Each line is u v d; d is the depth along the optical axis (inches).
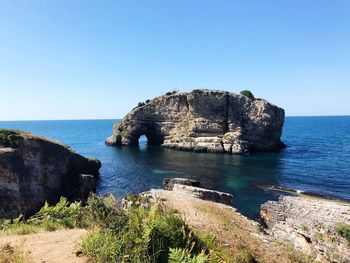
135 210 374.9
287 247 562.3
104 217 370.0
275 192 1718.8
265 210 1078.4
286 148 3777.1
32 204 1392.7
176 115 3762.3
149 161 2773.1
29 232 414.9
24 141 1489.9
